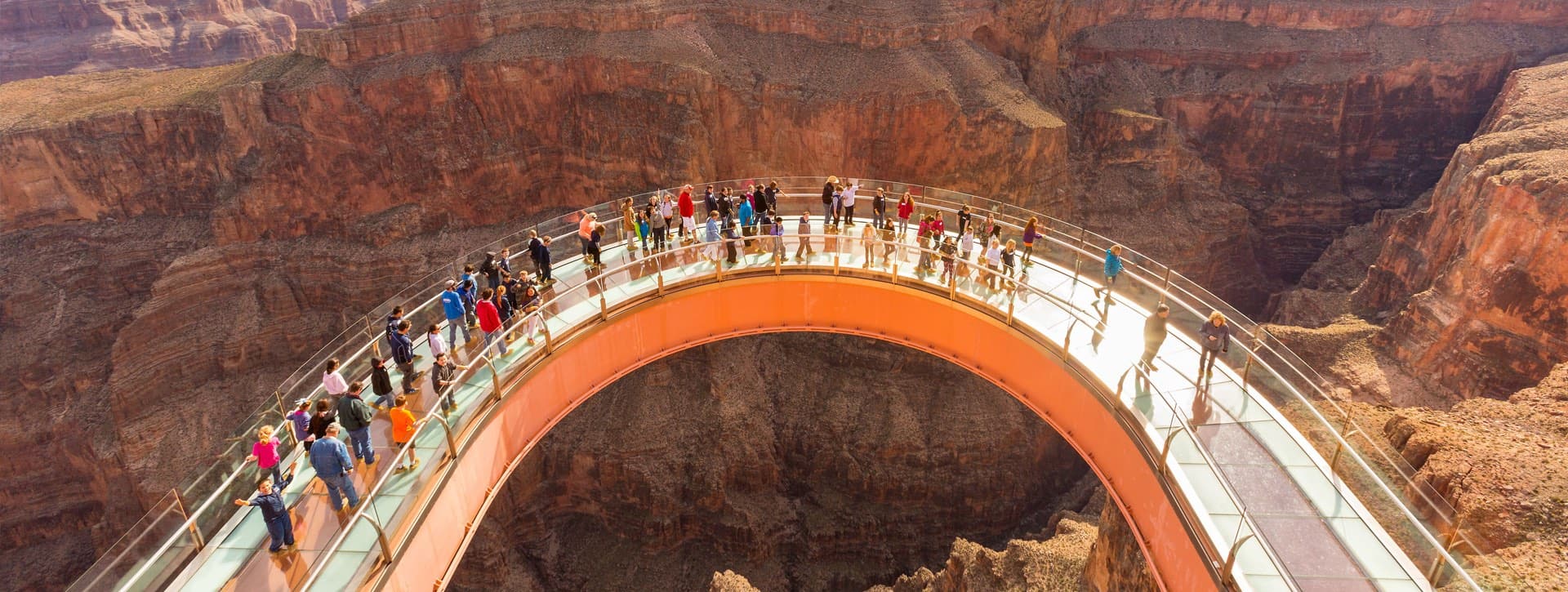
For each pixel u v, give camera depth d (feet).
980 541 193.36
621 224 110.93
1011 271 92.63
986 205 120.47
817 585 184.65
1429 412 104.12
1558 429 95.91
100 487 226.17
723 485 189.06
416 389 72.90
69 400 234.79
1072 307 83.05
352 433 60.13
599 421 195.52
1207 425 65.05
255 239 234.79
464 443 67.36
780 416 205.87
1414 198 295.07
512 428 76.74
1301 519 55.42
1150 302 87.56
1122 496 70.38
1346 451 57.72
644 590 181.88
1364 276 238.27
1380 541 53.31
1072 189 265.34
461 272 96.68
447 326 87.10
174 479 211.61
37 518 227.61
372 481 61.41
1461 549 54.95
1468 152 181.57
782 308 104.53
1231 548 51.80
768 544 186.09
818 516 192.65
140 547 49.11
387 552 55.16
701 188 133.28
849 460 193.26
